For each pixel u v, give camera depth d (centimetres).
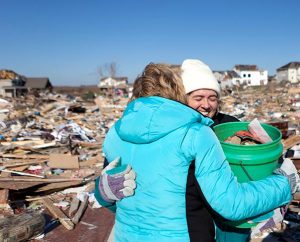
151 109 205
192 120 200
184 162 199
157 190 204
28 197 750
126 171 211
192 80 298
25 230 520
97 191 235
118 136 228
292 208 596
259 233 511
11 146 1329
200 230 207
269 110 2802
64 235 564
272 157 221
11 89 7556
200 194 202
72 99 4947
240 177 224
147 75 226
